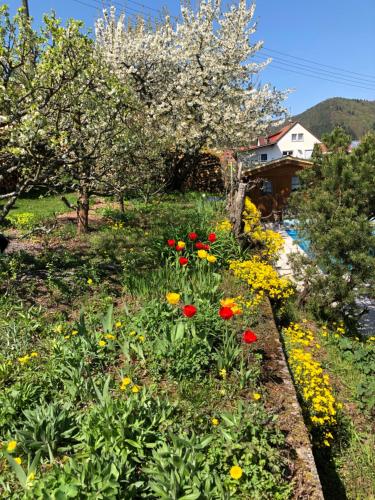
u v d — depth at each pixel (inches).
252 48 659.4
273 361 159.3
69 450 103.5
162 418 111.4
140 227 378.0
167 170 628.7
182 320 156.0
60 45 188.5
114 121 253.0
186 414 116.4
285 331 239.9
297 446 114.7
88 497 80.7
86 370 132.1
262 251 314.8
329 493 148.4
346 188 302.8
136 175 360.5
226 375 138.7
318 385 181.8
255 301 209.3
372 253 297.1
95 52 246.2
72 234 347.6
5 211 217.6
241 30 645.9
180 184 738.2
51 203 552.7
